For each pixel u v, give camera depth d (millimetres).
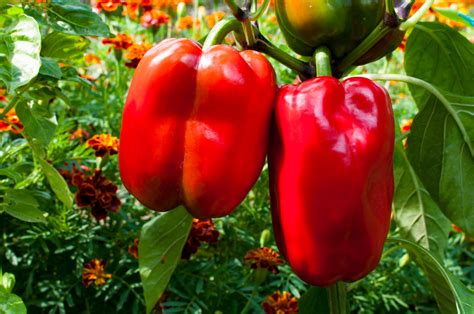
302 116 596
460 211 697
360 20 628
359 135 597
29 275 990
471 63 748
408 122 1237
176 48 596
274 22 1474
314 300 771
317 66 632
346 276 619
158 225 747
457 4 1504
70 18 701
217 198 601
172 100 593
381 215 616
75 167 1033
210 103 591
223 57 594
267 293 1087
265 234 978
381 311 1145
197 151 594
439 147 698
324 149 593
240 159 597
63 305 939
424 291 1130
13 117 908
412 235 843
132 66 1149
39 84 723
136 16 1481
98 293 949
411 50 768
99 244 1051
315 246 606
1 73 610
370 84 615
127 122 604
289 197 605
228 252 1107
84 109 1145
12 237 1015
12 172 759
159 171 601
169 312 928
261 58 609
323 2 622
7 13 643
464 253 1341
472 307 653
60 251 948
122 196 1100
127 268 1021
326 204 597
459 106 681
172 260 766
